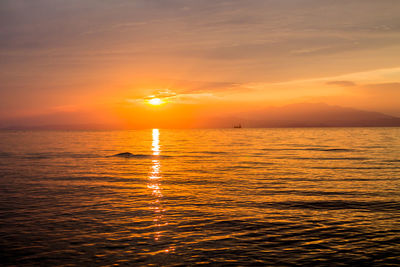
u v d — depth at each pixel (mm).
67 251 10445
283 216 14898
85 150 68375
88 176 28922
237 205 17172
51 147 79875
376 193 20281
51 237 11836
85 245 11016
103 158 48781
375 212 15562
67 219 14312
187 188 22578
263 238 11820
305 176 28203
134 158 48750
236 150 67000
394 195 19625
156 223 13742
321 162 40188
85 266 9297
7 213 15336
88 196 19609
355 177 27203
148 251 10492
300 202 17859
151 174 30281
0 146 84125
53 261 9641
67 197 19297
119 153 58094
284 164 38531
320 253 10359
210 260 9773
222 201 18203
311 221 14055
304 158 46344
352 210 16016
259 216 14922
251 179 26750
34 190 21625
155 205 17188
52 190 21672
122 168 35562
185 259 9844
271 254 10273
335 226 13320
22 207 16609
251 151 63312
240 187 22844
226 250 10609
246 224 13609
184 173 31078
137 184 24391
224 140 128500
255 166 36812
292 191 21156
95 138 157625
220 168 35156
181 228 13047
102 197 19344
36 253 10266
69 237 11844
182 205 17219
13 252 10336
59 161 43625
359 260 9789
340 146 76750
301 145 84188
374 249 10703
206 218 14562
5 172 31578
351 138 131875
